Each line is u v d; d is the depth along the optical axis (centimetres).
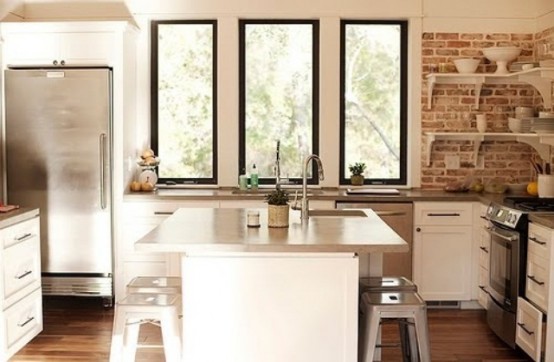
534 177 604
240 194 561
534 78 564
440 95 608
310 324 325
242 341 326
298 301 324
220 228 363
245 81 619
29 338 447
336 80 607
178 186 616
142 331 486
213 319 325
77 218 553
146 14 603
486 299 520
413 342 366
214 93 618
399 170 622
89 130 548
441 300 556
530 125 546
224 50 605
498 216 472
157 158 600
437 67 606
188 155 624
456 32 604
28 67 562
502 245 467
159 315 332
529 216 429
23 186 553
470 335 489
